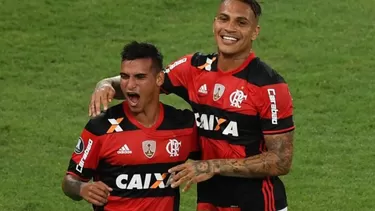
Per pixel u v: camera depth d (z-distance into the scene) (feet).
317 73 69.72
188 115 33.27
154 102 32.32
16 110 62.64
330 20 79.82
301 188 51.90
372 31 77.87
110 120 32.22
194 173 31.91
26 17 78.79
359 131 60.08
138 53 31.76
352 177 53.47
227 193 34.14
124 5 81.51
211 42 75.05
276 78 32.89
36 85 67.46
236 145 33.17
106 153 32.22
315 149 57.21
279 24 78.69
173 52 73.10
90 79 68.85
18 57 72.02
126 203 32.60
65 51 73.56
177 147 32.76
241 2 32.42
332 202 50.03
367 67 70.85
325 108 63.72
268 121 32.71
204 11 81.25
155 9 81.20
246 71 32.96
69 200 49.90
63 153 56.18
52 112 62.64
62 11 80.02
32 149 56.70
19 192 50.67
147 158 32.30
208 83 33.40
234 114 32.89
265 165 32.55
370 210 49.03
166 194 32.73
